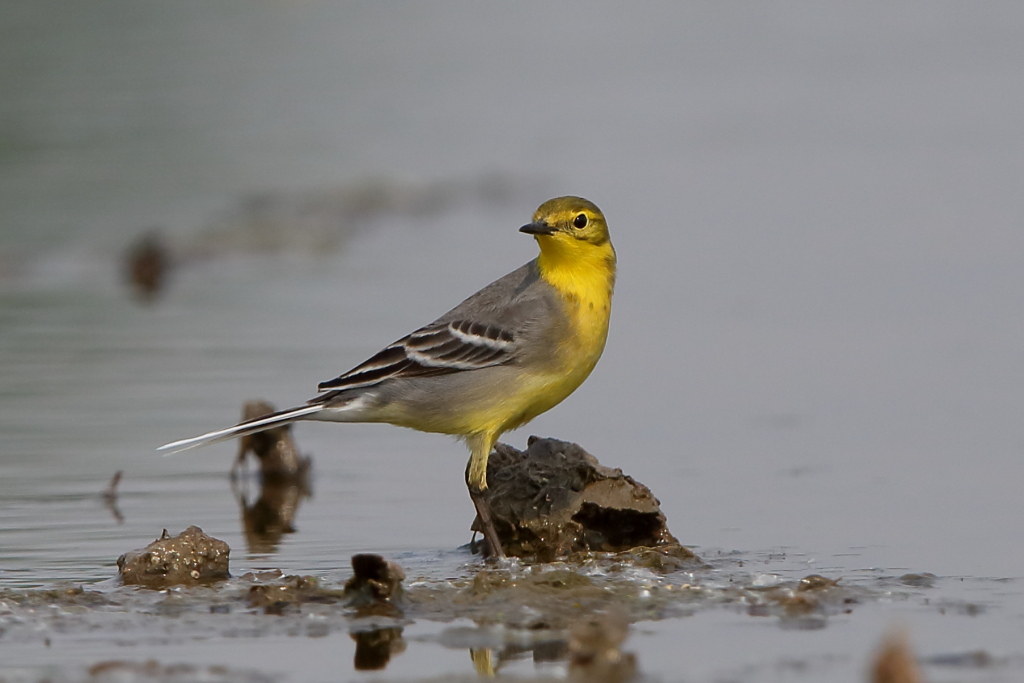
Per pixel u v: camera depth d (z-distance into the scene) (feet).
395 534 39.70
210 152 106.42
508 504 38.42
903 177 95.14
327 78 128.67
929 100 123.13
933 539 37.50
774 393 54.13
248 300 71.20
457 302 68.59
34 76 118.01
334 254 82.58
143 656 29.32
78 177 98.48
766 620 31.32
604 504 38.09
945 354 58.49
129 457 47.39
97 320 67.56
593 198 92.84
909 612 31.53
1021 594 32.81
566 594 33.47
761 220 85.35
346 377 39.75
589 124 118.62
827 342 60.85
